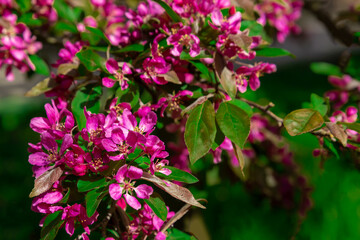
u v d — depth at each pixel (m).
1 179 2.01
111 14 1.01
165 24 0.79
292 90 2.93
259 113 1.11
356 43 1.03
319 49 4.84
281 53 0.78
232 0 0.85
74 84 0.80
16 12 0.94
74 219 0.71
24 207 1.77
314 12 1.12
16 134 2.66
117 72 0.76
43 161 0.70
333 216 1.44
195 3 0.77
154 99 0.80
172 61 0.78
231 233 1.41
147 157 0.73
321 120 0.72
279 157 1.28
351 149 0.79
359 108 0.98
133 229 0.75
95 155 0.70
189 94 0.76
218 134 0.73
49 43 0.99
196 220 1.33
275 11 1.05
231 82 0.74
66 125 0.71
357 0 1.07
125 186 0.69
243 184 1.27
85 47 0.79
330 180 1.47
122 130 0.70
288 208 1.31
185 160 0.91
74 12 0.97
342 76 1.04
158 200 0.71
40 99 3.44
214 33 0.77
